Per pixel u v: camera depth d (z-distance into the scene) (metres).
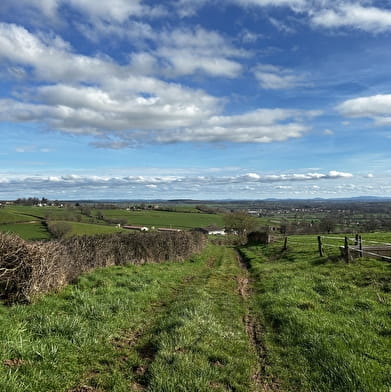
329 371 6.20
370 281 12.80
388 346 7.12
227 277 17.83
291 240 36.56
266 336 8.52
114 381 5.87
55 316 8.27
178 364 6.27
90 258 15.21
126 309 10.04
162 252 22.70
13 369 5.72
